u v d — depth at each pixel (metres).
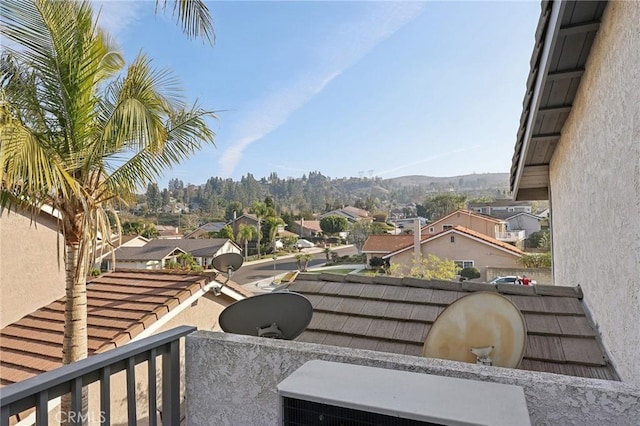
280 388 1.24
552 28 2.46
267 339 1.73
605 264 2.50
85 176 4.61
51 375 1.20
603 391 1.22
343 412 1.15
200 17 4.96
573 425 1.24
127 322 5.36
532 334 2.79
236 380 1.69
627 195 2.01
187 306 6.18
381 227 46.91
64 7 4.21
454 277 19.12
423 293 3.58
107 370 1.38
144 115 4.33
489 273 18.44
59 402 3.79
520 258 20.52
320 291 3.78
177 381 1.73
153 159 4.88
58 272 7.08
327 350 1.57
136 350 1.50
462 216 29.58
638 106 1.81
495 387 1.25
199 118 5.11
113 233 5.02
